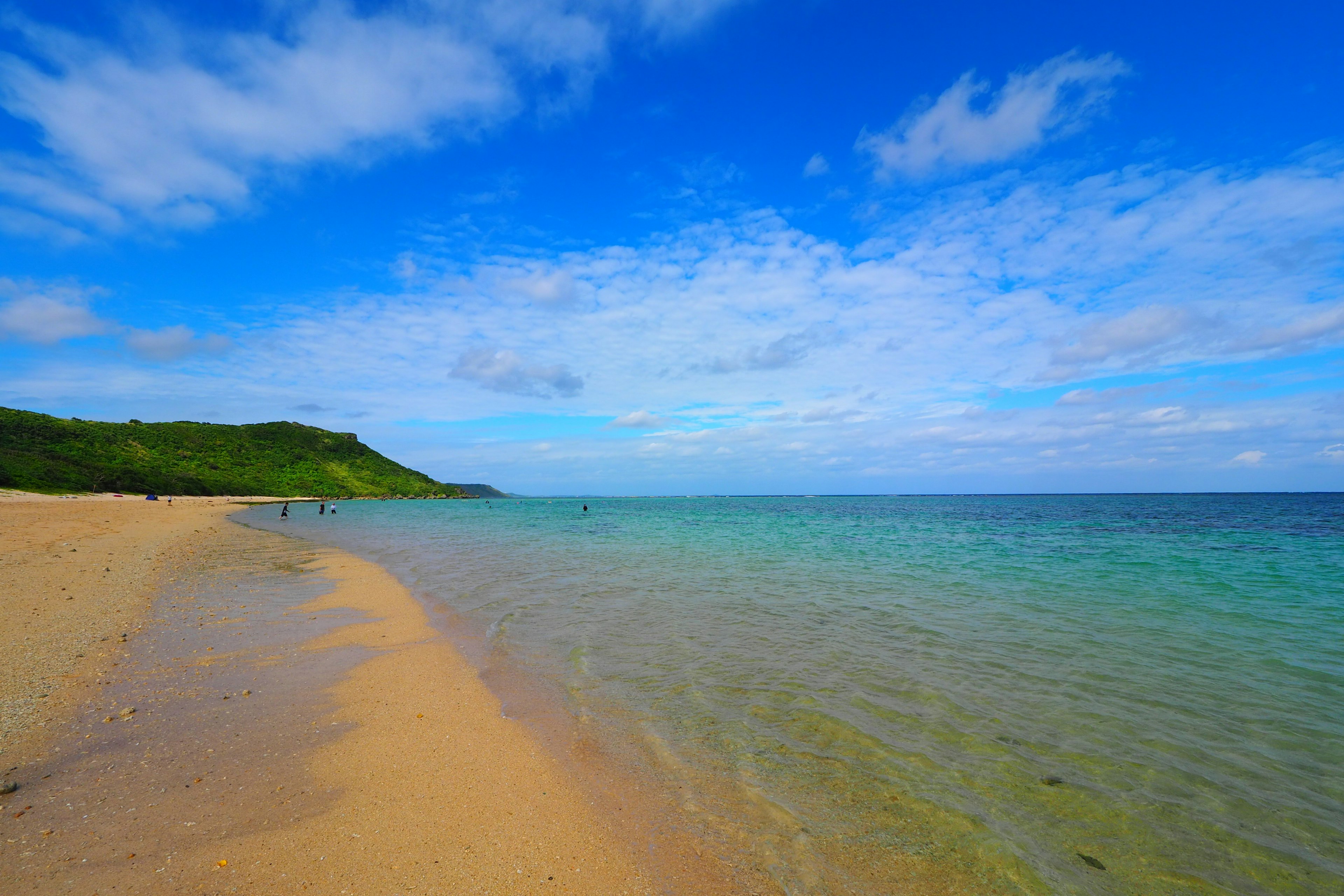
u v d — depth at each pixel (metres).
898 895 4.20
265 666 9.03
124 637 10.12
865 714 7.43
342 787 5.40
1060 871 4.53
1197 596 15.57
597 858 4.50
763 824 5.04
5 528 25.95
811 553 26.23
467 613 13.15
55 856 4.12
